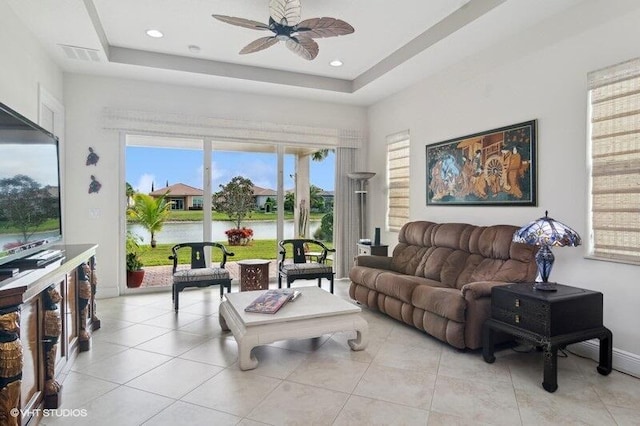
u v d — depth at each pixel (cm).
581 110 303
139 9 348
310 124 580
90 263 341
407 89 519
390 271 452
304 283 571
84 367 272
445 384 250
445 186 450
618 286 278
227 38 409
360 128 614
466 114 419
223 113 530
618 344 277
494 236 351
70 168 460
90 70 453
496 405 224
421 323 334
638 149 268
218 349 308
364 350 309
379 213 588
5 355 158
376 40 413
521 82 354
